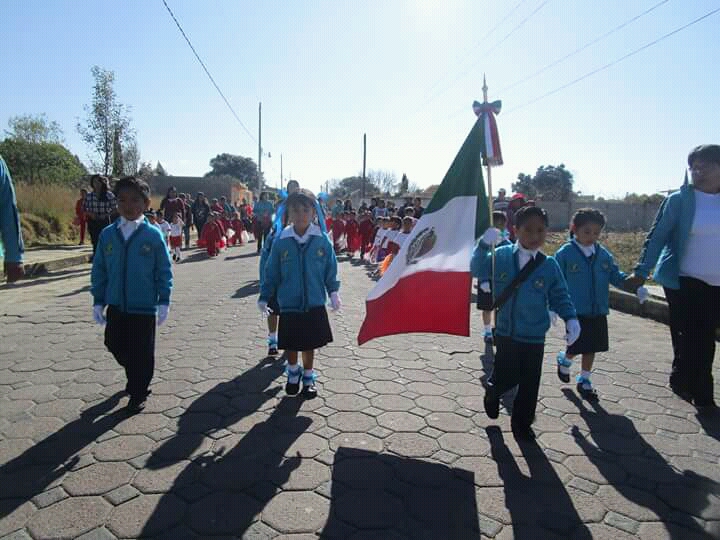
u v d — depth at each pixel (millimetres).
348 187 81250
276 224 5527
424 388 4320
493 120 3652
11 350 5152
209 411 3758
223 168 81875
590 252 4270
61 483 2770
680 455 3262
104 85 17609
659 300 7539
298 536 2383
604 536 2439
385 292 3826
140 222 3746
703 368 3926
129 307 3646
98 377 4398
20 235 3275
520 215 3414
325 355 5227
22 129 35219
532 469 3047
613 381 4645
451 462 3104
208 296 8430
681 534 2465
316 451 3191
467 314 3742
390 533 2420
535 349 3359
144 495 2676
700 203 3957
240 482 2822
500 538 2406
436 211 3768
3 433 3346
